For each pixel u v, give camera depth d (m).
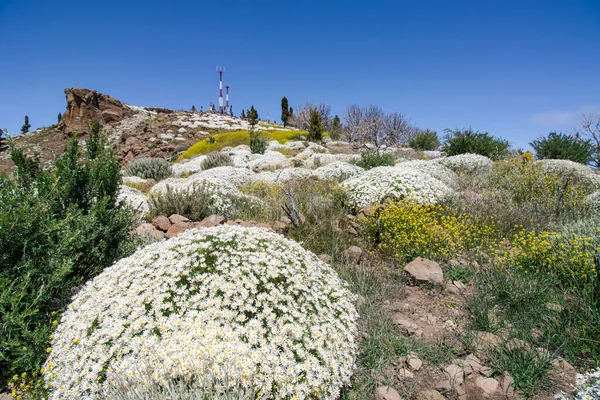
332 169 12.98
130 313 2.70
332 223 5.93
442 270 4.72
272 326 2.55
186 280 2.95
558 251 4.38
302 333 2.61
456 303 3.95
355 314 3.21
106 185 4.62
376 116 36.03
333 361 2.56
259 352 2.35
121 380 2.22
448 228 5.55
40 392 2.63
